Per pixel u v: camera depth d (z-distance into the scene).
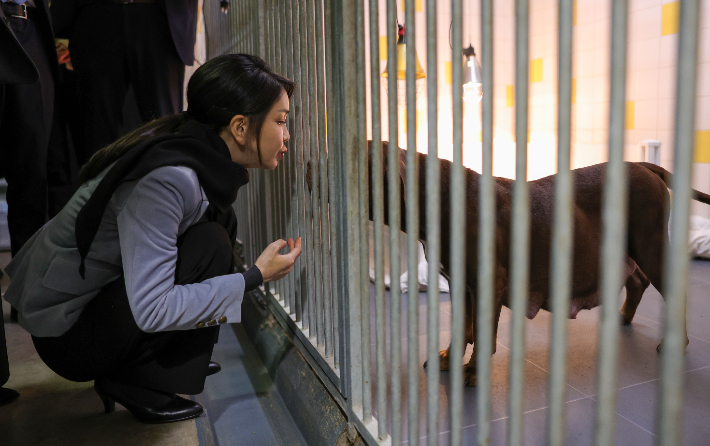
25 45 1.99
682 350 0.45
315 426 1.36
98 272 1.23
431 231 0.80
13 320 2.22
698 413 1.34
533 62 3.93
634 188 1.54
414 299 0.87
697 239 2.74
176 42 2.49
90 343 1.29
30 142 2.00
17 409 1.49
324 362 1.41
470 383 1.50
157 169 1.09
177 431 1.35
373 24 0.95
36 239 1.35
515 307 0.62
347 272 1.16
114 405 1.49
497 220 1.39
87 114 2.51
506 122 3.96
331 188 1.24
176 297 1.13
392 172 0.92
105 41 2.44
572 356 1.71
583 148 3.53
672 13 2.90
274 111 1.21
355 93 1.11
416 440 0.91
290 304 1.77
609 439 0.52
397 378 0.96
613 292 0.50
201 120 1.23
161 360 1.34
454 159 0.71
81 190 1.23
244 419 1.58
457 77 0.69
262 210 2.06
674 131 0.44
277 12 1.71
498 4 3.85
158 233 1.10
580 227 1.50
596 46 3.37
